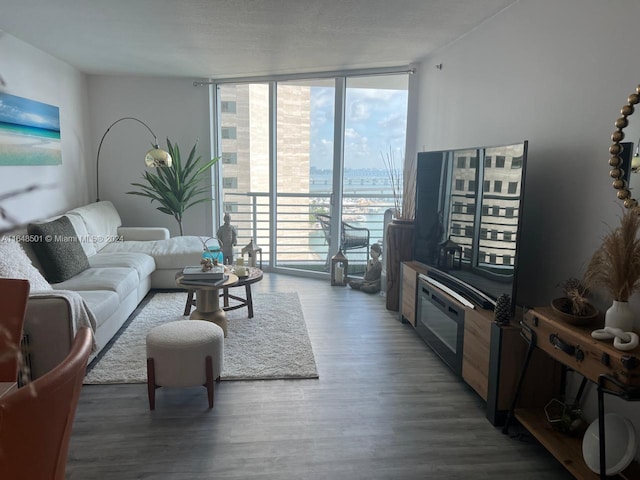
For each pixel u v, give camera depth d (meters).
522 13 2.83
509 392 2.35
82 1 2.96
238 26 3.48
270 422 2.37
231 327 3.67
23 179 3.99
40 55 4.30
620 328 1.75
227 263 5.05
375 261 4.93
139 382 2.77
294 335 3.52
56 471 0.96
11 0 2.94
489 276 2.65
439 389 2.77
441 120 4.12
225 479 1.94
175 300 4.36
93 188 5.70
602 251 1.85
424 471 2.02
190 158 5.46
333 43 3.95
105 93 5.56
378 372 2.98
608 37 2.11
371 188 5.11
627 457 1.81
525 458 2.13
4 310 1.43
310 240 5.61
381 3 2.95
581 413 2.23
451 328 2.93
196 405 2.53
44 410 0.85
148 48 4.19
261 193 5.77
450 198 3.16
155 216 5.88
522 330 2.18
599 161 2.18
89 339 1.06
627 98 2.01
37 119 4.20
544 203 2.61
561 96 2.46
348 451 2.14
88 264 3.88
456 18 3.24
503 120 3.06
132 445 2.16
